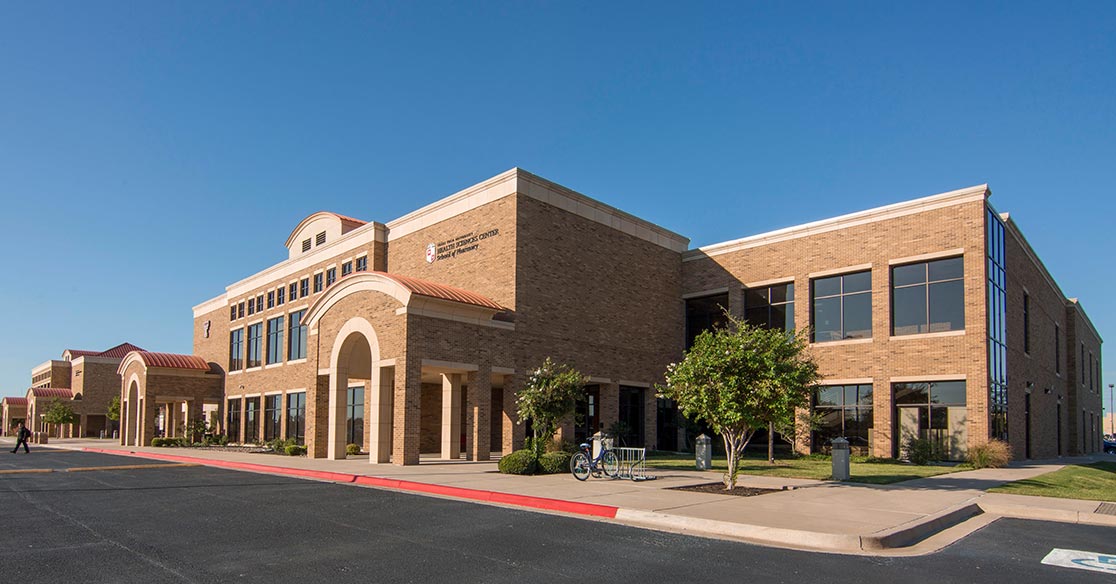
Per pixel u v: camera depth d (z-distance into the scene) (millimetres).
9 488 17906
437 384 34094
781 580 8312
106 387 74125
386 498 15727
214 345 53219
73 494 16484
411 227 34594
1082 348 46500
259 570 8641
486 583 8070
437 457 29656
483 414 26672
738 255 34844
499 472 21312
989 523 12922
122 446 46906
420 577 8328
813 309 31828
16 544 10242
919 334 28281
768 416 16359
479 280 30156
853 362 29938
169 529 11516
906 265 29156
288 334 43000
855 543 10406
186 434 47531
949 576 8648
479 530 11453
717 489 16625
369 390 33312
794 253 32594
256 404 46312
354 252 37656
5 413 88938
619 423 30781
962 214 27547
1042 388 35156
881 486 17562
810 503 14086
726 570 8766
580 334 30984
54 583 7977
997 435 27203
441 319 25656
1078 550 10359
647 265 35094
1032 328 33812
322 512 13477
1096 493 16625
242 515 13070
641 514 12641
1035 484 18516
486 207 30250
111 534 11055
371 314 26516
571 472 21266
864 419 29594
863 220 30375
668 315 35938
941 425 27484
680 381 16859
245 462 26719
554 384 21125
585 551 9812
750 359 16078
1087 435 48312
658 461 27031
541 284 29516
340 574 8453
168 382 48344
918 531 11430
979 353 26516
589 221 32188
